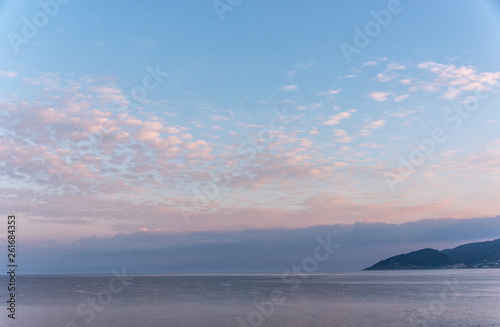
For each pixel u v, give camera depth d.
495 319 56.81
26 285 166.75
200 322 55.69
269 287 134.12
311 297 92.44
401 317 59.31
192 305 76.31
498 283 144.50
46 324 55.41
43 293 113.19
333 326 51.94
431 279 184.50
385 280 182.00
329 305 75.31
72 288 139.25
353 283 158.00
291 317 59.75
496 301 80.81
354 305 75.12
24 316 63.09
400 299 86.62
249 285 149.12
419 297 90.94
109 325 53.91
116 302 83.06
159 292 112.00
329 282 170.50
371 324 53.31
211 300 86.31
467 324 53.00
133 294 104.94
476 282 152.38
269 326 52.19
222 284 159.25
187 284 161.50
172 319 58.41
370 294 99.75
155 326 52.69
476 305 74.00
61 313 66.25
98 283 182.00
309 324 53.53
